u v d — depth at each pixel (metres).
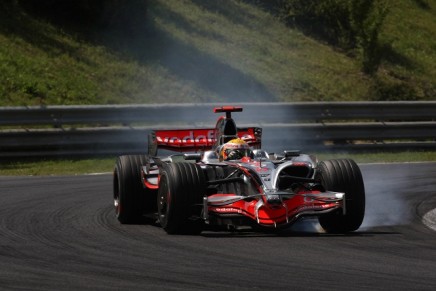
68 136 65.81
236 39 104.00
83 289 23.77
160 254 29.39
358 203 33.97
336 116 74.44
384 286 24.06
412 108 76.56
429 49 131.38
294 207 33.00
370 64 109.38
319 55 110.50
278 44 108.81
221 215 32.97
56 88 76.44
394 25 134.88
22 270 26.59
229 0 116.12
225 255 29.08
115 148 68.38
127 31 93.06
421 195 47.69
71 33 87.62
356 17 110.69
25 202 44.31
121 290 23.61
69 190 49.53
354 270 26.39
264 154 37.22
